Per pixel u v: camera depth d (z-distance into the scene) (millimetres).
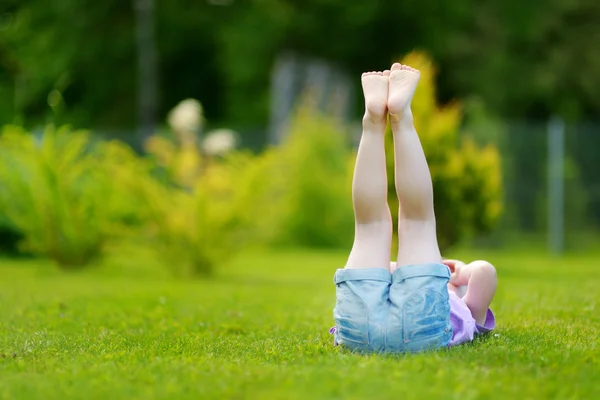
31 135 17297
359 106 42750
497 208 17031
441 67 41062
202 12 42875
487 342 6402
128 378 5117
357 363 5422
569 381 4914
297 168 26438
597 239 24969
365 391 4582
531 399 4508
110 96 43562
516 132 25531
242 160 16859
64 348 6582
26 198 17344
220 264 16734
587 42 38875
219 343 6812
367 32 41125
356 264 5992
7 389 4898
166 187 16984
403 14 39844
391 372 5035
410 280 5867
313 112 27156
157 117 44500
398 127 5949
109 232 17094
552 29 39312
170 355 6105
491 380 4875
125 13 42125
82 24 41312
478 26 39906
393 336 5820
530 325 7773
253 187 16375
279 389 4711
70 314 9273
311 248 26422
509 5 39250
